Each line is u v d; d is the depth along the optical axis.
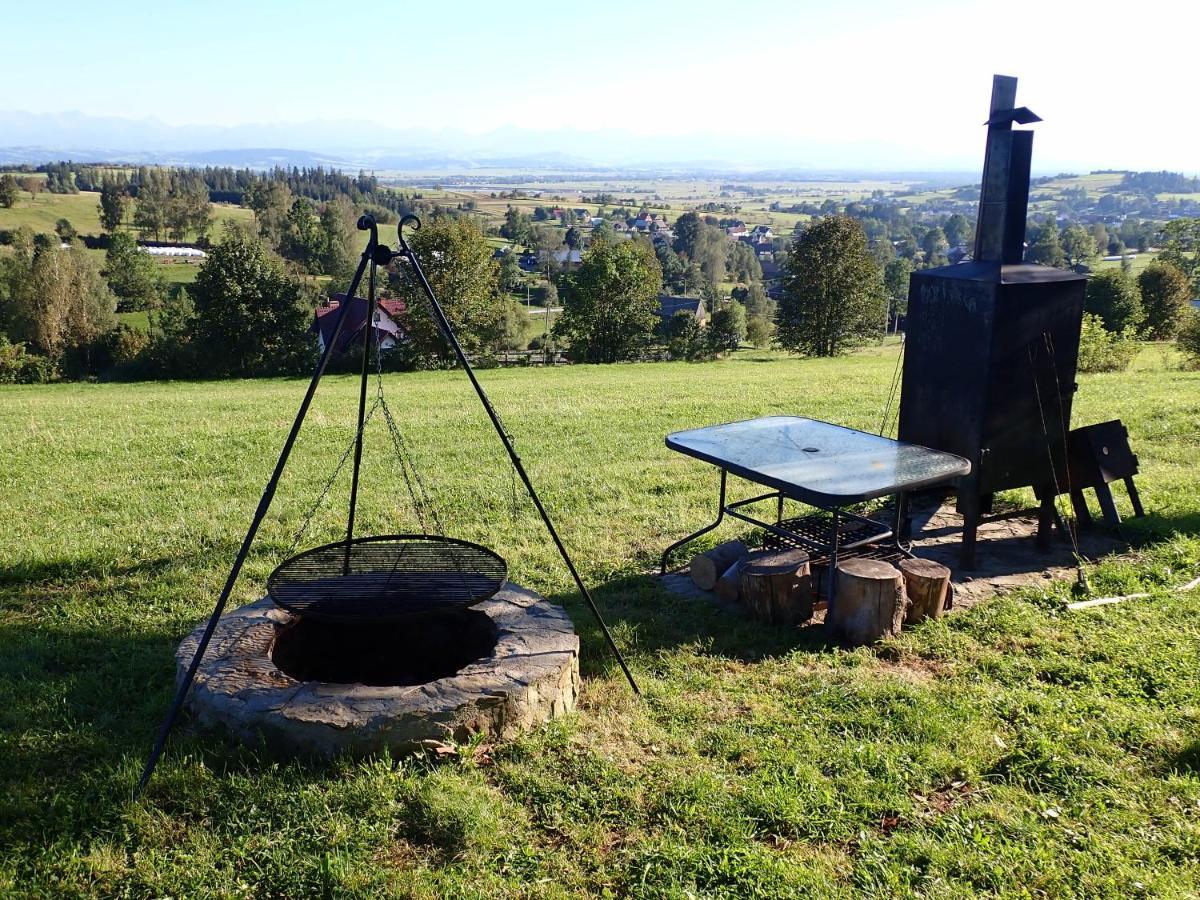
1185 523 7.54
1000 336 6.36
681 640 5.56
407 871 3.35
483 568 5.30
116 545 7.54
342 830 3.56
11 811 3.71
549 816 3.71
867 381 22.28
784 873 3.30
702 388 20.81
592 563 7.04
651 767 4.07
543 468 10.50
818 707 4.62
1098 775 3.90
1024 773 3.97
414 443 12.49
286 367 41.34
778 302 50.59
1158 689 4.70
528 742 4.20
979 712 4.53
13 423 15.71
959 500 6.74
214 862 3.43
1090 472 7.22
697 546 7.41
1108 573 6.46
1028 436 6.75
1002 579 6.55
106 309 58.22
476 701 4.15
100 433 13.98
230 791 3.83
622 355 48.12
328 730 3.98
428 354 39.94
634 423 14.23
